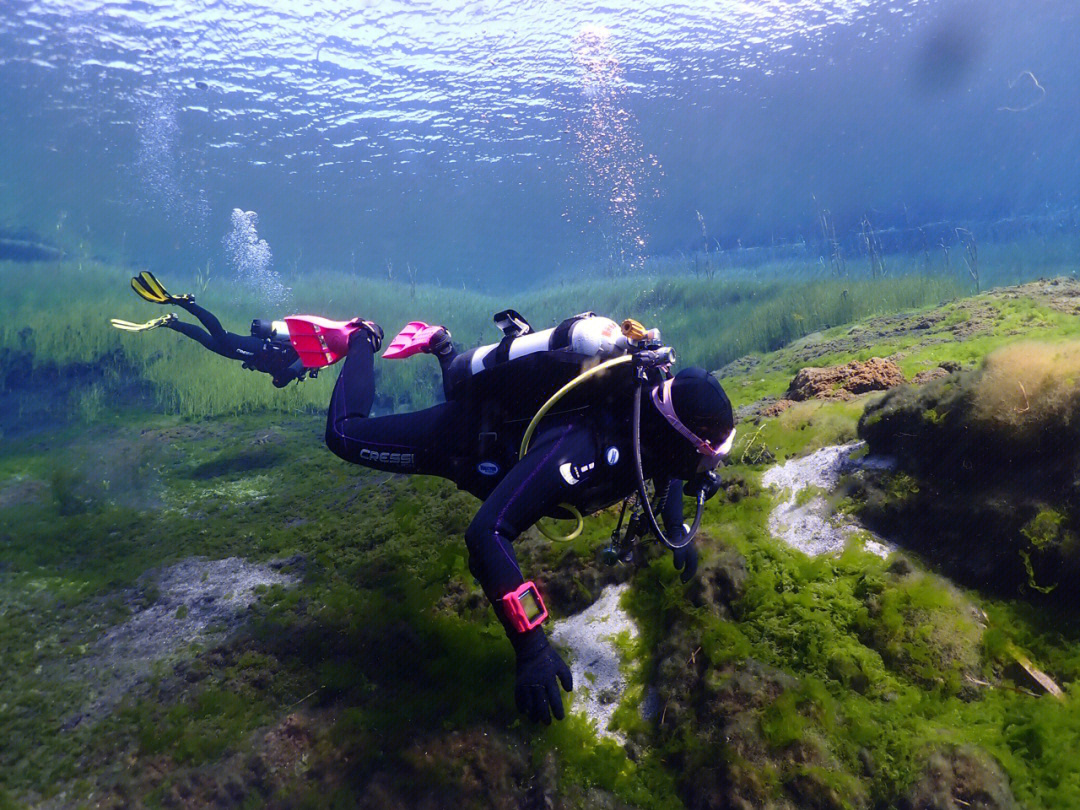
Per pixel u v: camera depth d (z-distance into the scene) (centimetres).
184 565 377
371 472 497
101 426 737
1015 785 187
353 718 255
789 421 361
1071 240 2088
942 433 267
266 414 782
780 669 231
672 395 199
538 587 303
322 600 319
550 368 206
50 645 318
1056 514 227
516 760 239
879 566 258
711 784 211
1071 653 216
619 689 257
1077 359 242
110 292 1356
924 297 874
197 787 243
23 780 250
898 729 207
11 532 441
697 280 1625
